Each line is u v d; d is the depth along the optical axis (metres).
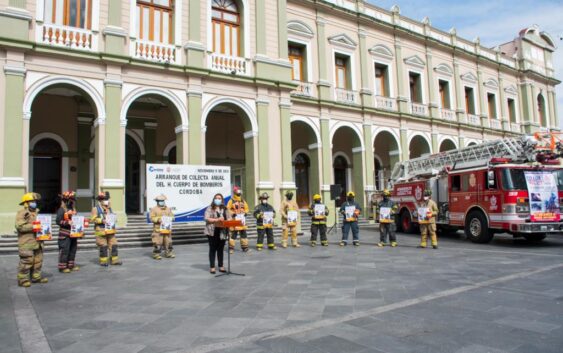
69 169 16.48
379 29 23.00
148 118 18.16
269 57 16.95
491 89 28.98
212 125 19.83
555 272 7.82
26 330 4.68
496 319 4.86
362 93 21.64
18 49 11.93
